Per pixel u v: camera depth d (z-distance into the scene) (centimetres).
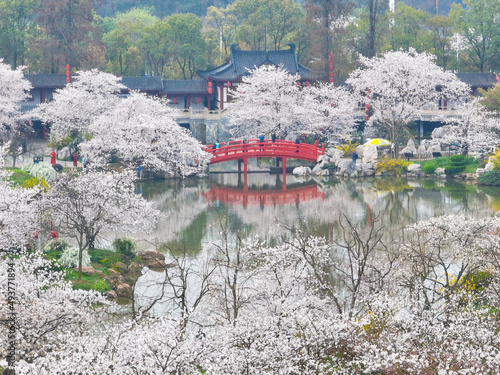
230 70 9806
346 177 8019
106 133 7162
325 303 2938
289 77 8719
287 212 5909
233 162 8806
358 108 9712
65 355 2208
